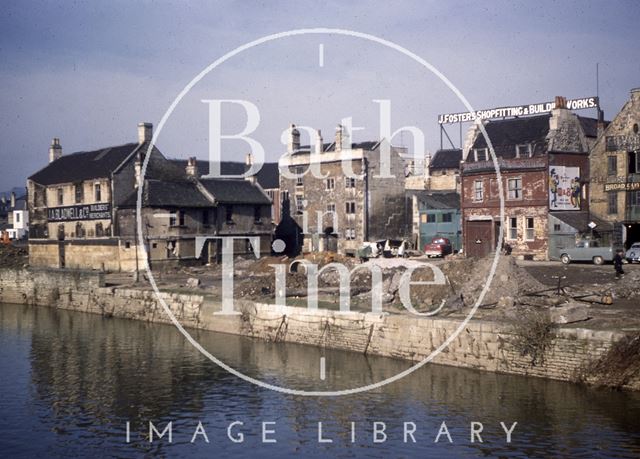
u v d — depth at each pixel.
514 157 62.53
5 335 46.50
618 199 59.16
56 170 77.88
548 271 49.06
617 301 36.50
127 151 70.56
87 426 28.22
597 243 57.53
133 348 41.81
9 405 31.00
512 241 60.62
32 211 78.50
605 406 26.36
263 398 30.88
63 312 57.00
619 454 22.75
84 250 69.69
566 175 59.75
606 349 27.81
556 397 27.59
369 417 27.67
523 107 79.00
